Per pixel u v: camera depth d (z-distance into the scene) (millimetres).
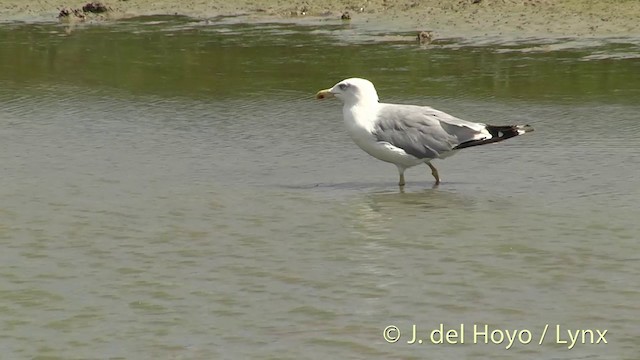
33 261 13031
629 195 15320
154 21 29859
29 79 24234
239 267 12664
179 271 12578
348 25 28156
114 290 11992
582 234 13609
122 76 24391
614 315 11023
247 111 21344
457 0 28969
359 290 11828
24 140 19453
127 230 14195
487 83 22641
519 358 10133
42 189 16234
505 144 18625
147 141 19344
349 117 16453
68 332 10883
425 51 25234
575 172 16734
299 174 17094
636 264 12461
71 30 29219
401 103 21484
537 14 27406
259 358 10172
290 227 14211
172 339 10648
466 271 12367
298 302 11516
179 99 22391
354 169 17422
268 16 29766
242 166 17609
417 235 13734
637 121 19797
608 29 26078
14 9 31781
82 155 18375
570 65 23641
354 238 13672
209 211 15008
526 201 15203
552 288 11789
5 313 11391
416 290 11789
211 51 26312
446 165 17500
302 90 22719
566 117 20219
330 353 10258
